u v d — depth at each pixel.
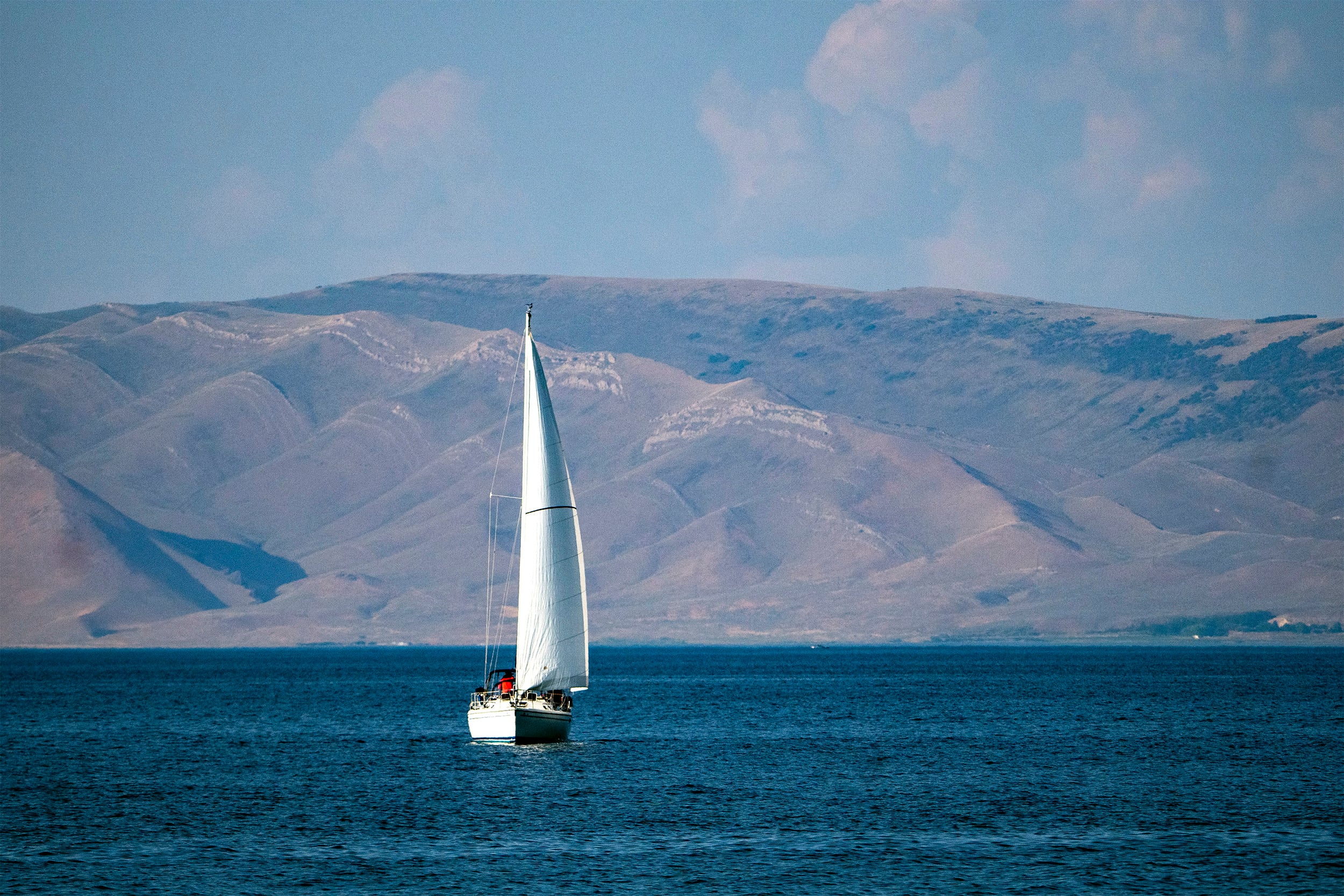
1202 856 198.88
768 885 183.38
